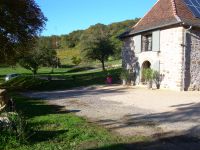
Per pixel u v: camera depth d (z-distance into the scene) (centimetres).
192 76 2295
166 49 2348
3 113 933
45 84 2983
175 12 2348
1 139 752
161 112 1285
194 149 735
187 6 2478
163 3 2595
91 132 896
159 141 806
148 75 2428
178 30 2252
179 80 2239
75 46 10638
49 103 1670
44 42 4891
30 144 765
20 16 2373
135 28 2725
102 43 4822
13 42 2470
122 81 2861
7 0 2211
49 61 4441
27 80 3170
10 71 6238
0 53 2527
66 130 920
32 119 1109
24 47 2609
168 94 2016
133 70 2716
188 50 2267
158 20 2484
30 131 858
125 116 1195
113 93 2144
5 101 1200
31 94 2292
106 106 1497
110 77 3177
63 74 5228
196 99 1733
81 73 5075
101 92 2255
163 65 2373
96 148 733
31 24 2473
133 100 1723
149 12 2712
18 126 790
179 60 2242
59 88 2822
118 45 6397
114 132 913
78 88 2736
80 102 1683
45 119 1103
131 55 2739
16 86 2873
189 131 922
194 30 2297
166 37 2348
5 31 2380
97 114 1252
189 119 1117
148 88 2419
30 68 4150
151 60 2486
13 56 2638
